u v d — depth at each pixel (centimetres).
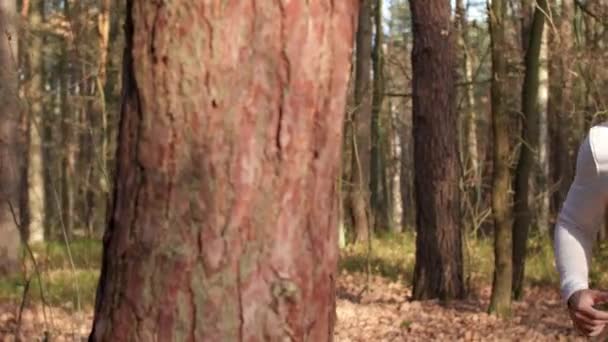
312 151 276
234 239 270
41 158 2169
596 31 1694
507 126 1080
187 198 270
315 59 274
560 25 1521
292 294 275
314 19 273
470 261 1377
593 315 273
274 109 271
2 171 1275
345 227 2378
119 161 282
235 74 268
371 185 3000
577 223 284
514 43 2094
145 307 273
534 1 1106
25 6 1731
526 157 1196
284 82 271
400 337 986
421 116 1252
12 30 1234
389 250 2044
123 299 278
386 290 1427
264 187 271
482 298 1293
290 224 275
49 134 2470
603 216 284
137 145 276
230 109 269
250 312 272
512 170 1373
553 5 1338
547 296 1316
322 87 276
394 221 3688
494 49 1067
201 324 271
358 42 2234
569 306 279
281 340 275
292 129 272
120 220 280
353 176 2264
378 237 2403
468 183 1463
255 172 271
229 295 271
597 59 1331
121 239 279
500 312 1091
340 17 278
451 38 1252
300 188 275
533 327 1030
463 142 2441
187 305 271
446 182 1248
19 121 1295
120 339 278
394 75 3344
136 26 275
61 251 1366
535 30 1147
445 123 1245
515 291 1230
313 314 281
